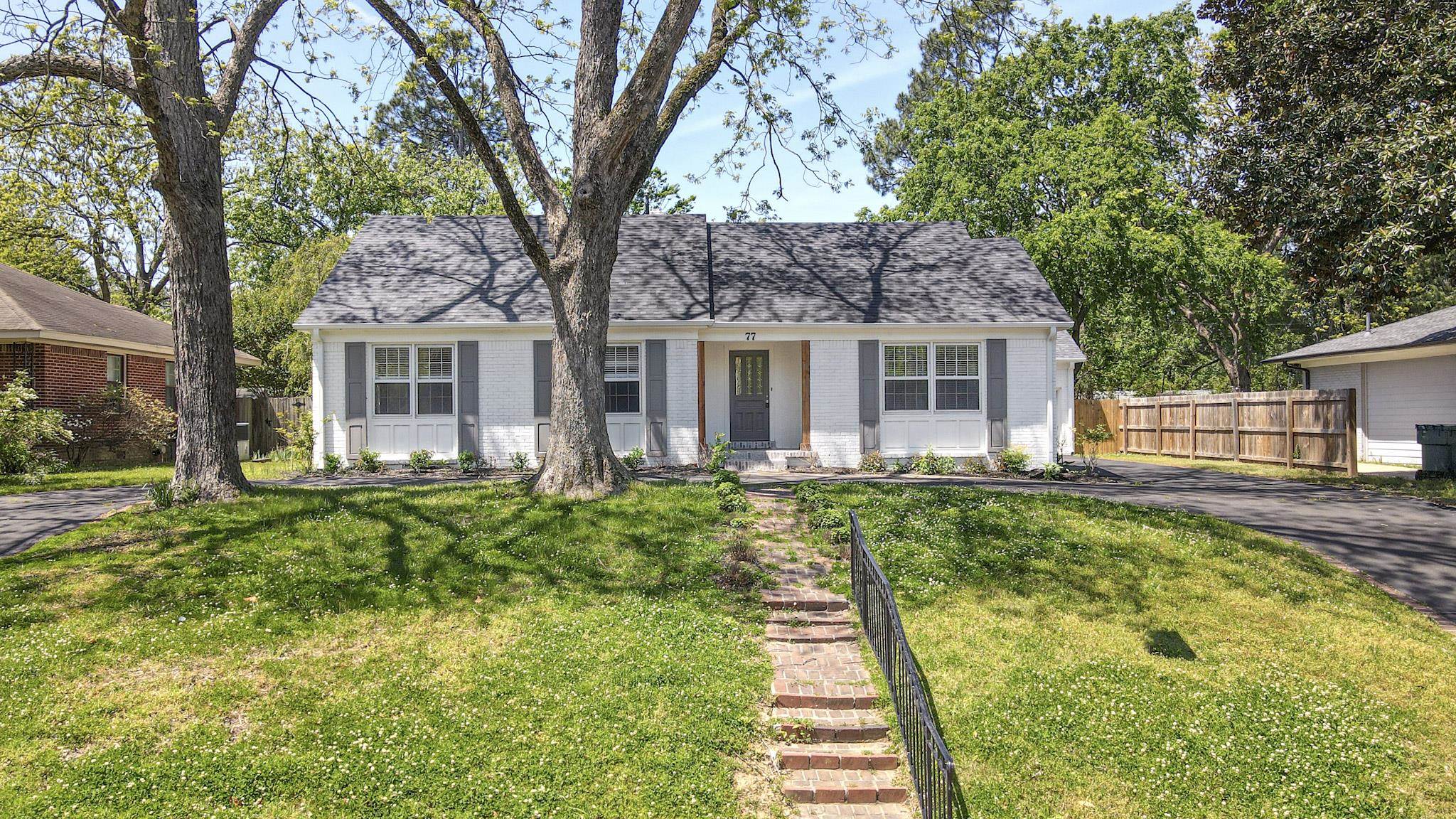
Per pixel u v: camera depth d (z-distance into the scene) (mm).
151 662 6762
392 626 7605
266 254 34000
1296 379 29734
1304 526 11633
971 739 6293
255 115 13820
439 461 17000
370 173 14562
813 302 17797
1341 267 17562
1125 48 26656
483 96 13289
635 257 18734
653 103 10547
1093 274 23438
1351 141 16109
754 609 8078
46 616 7355
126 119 12602
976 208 25891
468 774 5586
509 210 10750
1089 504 11898
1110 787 5801
